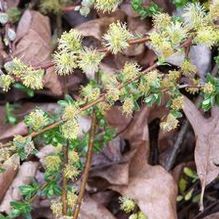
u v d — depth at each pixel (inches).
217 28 10.2
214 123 11.9
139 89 10.1
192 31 10.1
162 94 10.6
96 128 11.3
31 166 12.4
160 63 10.0
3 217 10.8
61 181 11.8
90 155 10.7
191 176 12.6
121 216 12.5
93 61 9.7
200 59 12.6
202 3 11.7
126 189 12.1
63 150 10.7
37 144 11.7
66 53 9.7
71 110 9.8
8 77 10.1
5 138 12.6
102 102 10.5
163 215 11.6
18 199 12.2
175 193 12.0
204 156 11.8
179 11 12.6
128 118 12.6
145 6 12.6
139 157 12.4
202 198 11.8
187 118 12.1
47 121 10.0
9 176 12.2
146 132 12.5
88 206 12.3
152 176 12.1
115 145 12.6
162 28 10.1
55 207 10.5
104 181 12.4
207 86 10.5
